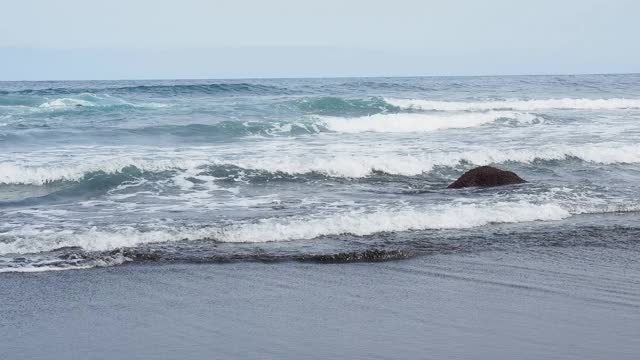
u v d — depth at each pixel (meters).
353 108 29.09
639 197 13.34
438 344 6.09
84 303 7.31
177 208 12.17
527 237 10.36
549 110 31.86
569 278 8.32
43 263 8.73
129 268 8.63
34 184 14.21
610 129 23.59
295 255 9.19
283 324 6.66
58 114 26.00
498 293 7.70
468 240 10.13
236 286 7.96
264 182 14.73
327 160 15.87
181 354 5.88
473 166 16.69
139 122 23.55
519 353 5.86
